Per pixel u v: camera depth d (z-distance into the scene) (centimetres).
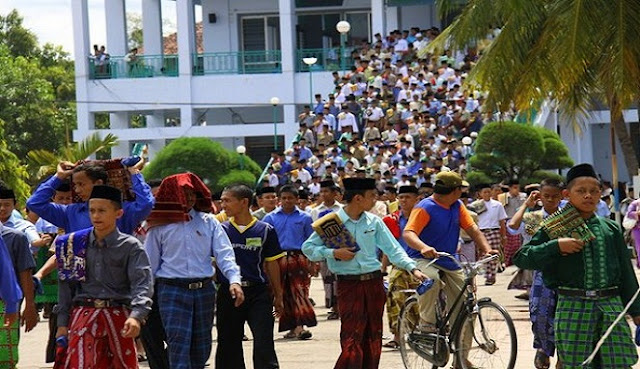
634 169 3491
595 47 2886
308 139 5703
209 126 7319
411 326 1877
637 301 1355
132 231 1563
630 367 1341
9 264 1520
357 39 7669
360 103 5753
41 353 2317
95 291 1379
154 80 7406
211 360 2141
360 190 1703
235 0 7725
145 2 7638
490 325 1725
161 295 1622
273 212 2414
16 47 10162
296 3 7650
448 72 5750
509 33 3036
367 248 1709
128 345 1384
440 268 1803
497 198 3666
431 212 1805
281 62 7331
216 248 1644
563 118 3669
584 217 1370
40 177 2677
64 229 1576
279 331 2359
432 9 7319
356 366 1686
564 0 2898
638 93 2939
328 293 2789
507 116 5403
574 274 1358
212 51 7775
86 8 7462
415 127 5362
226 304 1786
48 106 8525
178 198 1625
